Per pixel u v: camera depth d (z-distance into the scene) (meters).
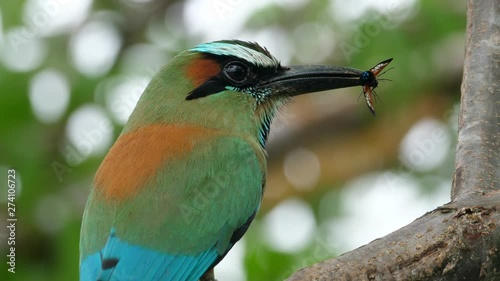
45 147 14.86
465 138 9.29
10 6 14.94
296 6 16.22
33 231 14.48
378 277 7.59
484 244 7.57
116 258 8.92
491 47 9.92
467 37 10.22
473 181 8.80
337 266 7.63
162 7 16.33
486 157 9.02
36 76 14.97
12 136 14.80
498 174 8.91
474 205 7.73
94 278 8.87
